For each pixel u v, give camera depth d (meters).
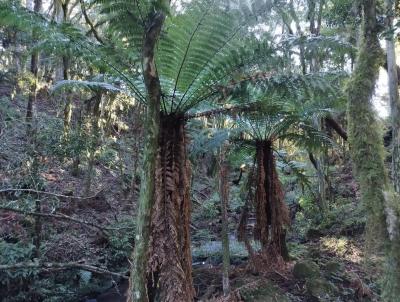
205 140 3.71
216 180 4.03
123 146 7.78
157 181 2.65
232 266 4.53
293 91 2.84
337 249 4.78
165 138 2.75
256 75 2.88
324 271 3.93
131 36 2.38
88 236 5.20
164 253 2.57
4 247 3.87
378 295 3.38
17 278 3.73
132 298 2.04
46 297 3.97
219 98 3.14
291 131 4.54
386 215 1.92
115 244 5.01
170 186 2.68
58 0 6.29
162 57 2.70
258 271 4.05
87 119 6.12
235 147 4.61
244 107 3.23
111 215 5.96
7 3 2.46
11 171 4.89
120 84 3.49
